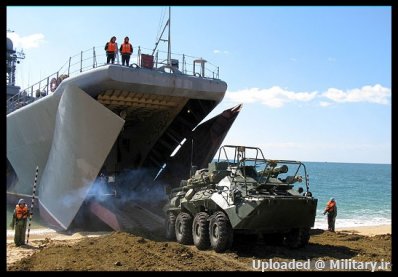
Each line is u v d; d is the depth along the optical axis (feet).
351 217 82.53
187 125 54.13
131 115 53.26
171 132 54.70
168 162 57.52
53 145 48.96
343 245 35.86
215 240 30.99
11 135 59.88
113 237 34.71
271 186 31.78
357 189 171.12
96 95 44.65
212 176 33.96
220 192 32.50
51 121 49.37
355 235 43.39
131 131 57.47
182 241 35.24
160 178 57.41
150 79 43.47
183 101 48.49
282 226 31.01
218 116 49.80
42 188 51.93
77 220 48.24
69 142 44.34
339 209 100.27
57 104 46.91
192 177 37.65
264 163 33.01
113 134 40.70
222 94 47.96
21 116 54.85
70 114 42.80
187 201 35.55
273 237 35.04
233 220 29.81
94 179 43.34
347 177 279.08
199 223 32.73
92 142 42.19
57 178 47.44
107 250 29.78
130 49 44.65
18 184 62.08
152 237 38.52
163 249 30.76
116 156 55.36
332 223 48.98
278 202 29.25
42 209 51.08
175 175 54.75
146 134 55.77
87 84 43.34
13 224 35.42
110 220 42.22
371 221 75.41
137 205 48.91
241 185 31.91
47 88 52.24
